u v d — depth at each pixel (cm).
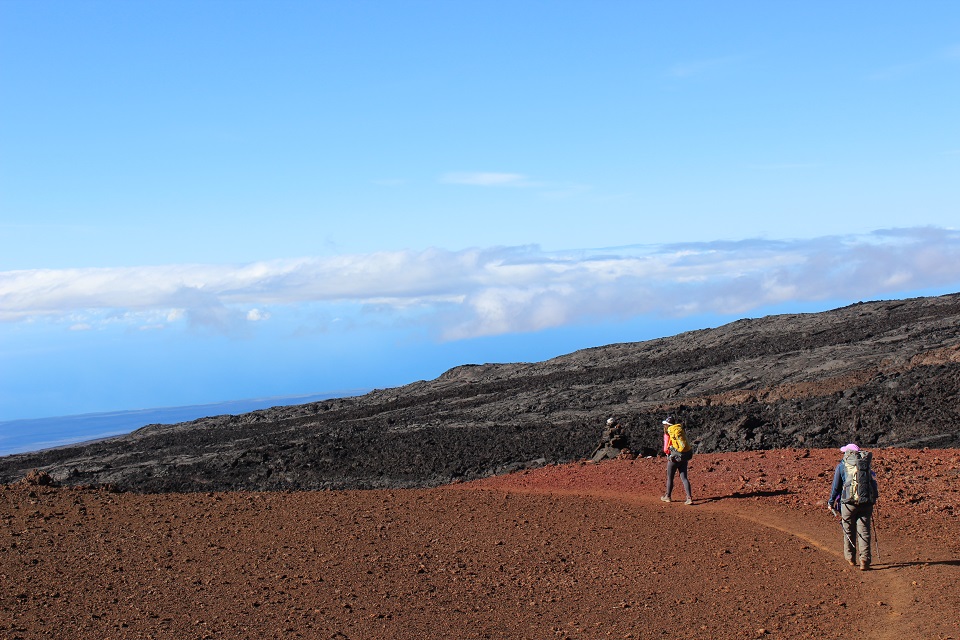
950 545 1195
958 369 3809
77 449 6025
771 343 5891
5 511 1568
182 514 1553
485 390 6272
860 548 1123
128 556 1224
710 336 6894
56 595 1019
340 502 1684
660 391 5000
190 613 959
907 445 2898
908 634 866
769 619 945
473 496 1750
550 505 1622
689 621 945
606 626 931
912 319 5709
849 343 5238
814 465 1780
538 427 4409
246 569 1154
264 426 6175
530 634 906
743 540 1300
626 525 1426
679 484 1770
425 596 1034
